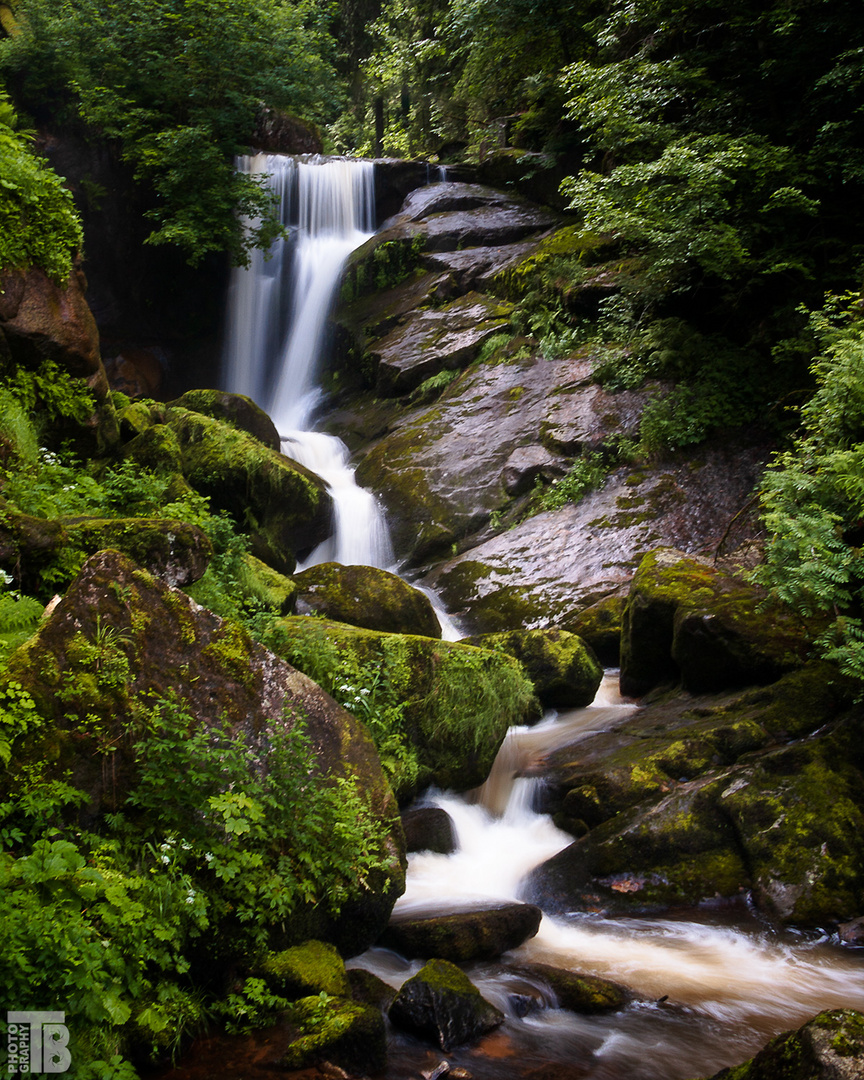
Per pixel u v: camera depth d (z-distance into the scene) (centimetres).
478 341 1669
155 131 1995
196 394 1334
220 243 1928
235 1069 399
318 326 1998
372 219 2247
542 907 629
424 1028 445
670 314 1573
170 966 416
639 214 1415
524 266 1731
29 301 859
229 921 453
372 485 1477
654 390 1448
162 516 826
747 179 1392
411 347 1734
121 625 468
